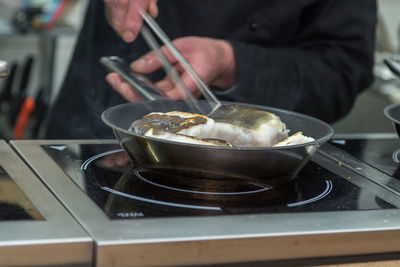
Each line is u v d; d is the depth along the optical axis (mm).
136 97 1262
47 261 678
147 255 703
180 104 1131
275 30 1772
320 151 1154
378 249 810
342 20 1786
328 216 832
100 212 779
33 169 926
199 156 854
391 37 2996
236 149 839
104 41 1745
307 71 1655
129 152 933
